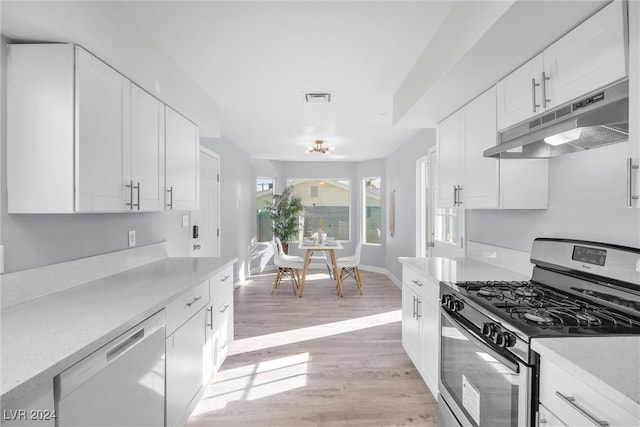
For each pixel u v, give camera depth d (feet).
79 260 6.10
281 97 10.48
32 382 2.82
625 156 4.77
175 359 5.75
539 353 3.50
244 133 15.65
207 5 5.78
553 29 4.40
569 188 5.84
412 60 7.84
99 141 5.22
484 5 4.57
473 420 4.88
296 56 7.70
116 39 5.51
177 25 6.35
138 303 4.99
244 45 7.18
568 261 5.40
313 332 11.45
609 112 3.82
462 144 7.77
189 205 8.99
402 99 9.19
